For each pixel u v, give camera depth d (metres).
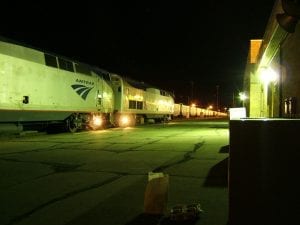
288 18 7.34
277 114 17.33
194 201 6.23
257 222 4.00
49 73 21.83
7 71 18.30
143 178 8.29
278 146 3.93
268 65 22.36
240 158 4.04
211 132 25.00
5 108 18.19
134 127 33.47
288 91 13.84
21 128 20.14
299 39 11.50
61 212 5.64
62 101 23.20
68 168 9.67
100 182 7.86
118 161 10.89
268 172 3.96
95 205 6.02
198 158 11.46
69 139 18.84
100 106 28.97
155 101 44.88
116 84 32.94
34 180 8.09
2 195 6.73
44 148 14.48
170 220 5.19
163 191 5.50
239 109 14.88
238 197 4.05
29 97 19.97
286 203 3.91
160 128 31.36
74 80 24.72
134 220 5.21
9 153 12.80
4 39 18.59
